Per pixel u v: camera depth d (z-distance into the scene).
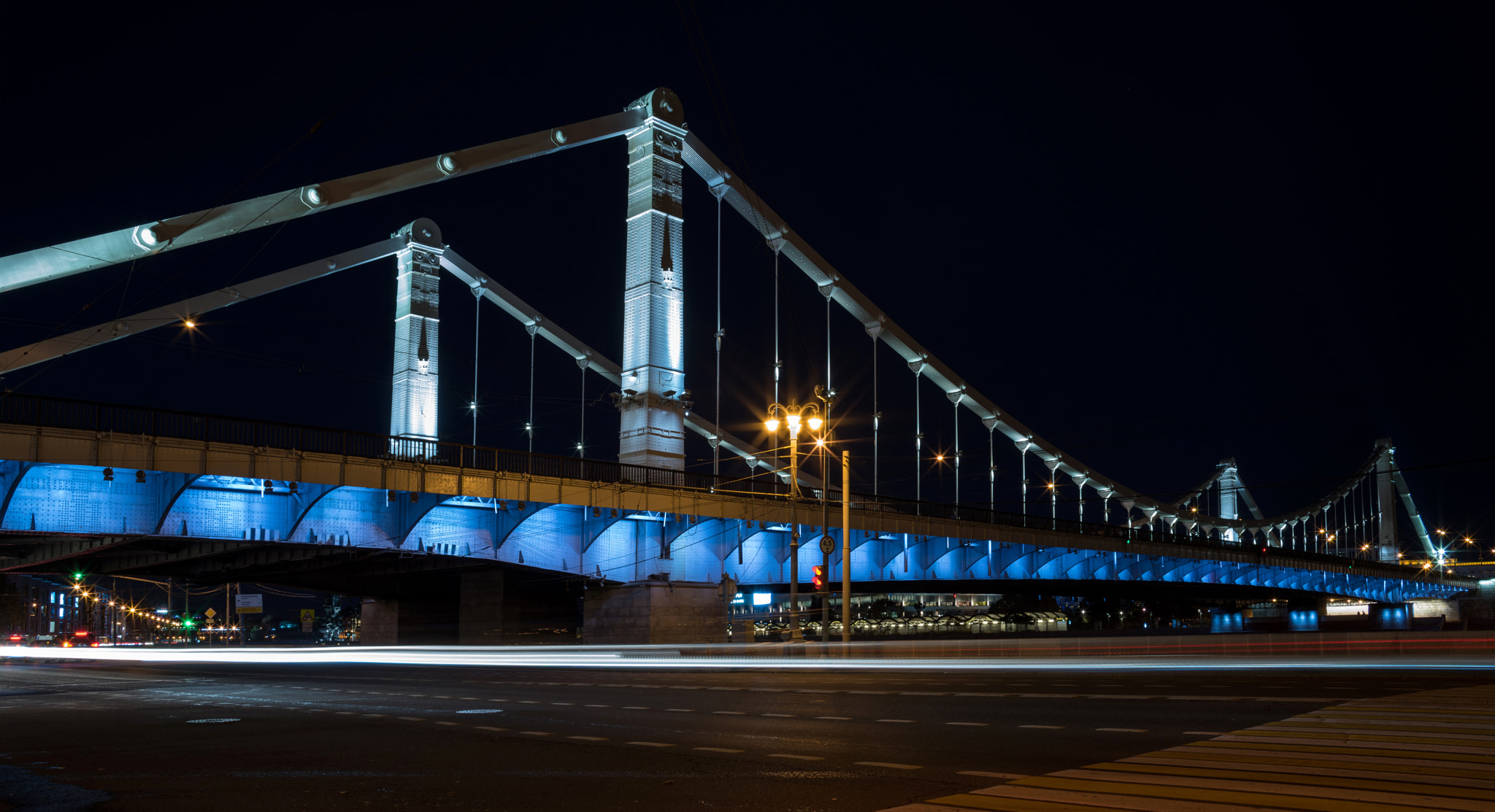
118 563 42.69
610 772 10.43
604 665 33.69
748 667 30.47
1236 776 9.11
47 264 33.38
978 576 66.75
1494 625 93.06
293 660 44.34
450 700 19.44
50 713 18.58
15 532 30.38
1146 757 10.41
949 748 11.48
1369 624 106.94
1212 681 19.84
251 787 9.96
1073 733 12.38
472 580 55.44
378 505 38.53
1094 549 76.94
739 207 65.62
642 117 53.88
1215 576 94.81
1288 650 33.84
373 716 16.61
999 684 20.62
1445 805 7.70
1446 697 15.11
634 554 48.12
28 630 139.88
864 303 74.69
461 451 40.16
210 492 34.34
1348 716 13.05
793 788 9.34
